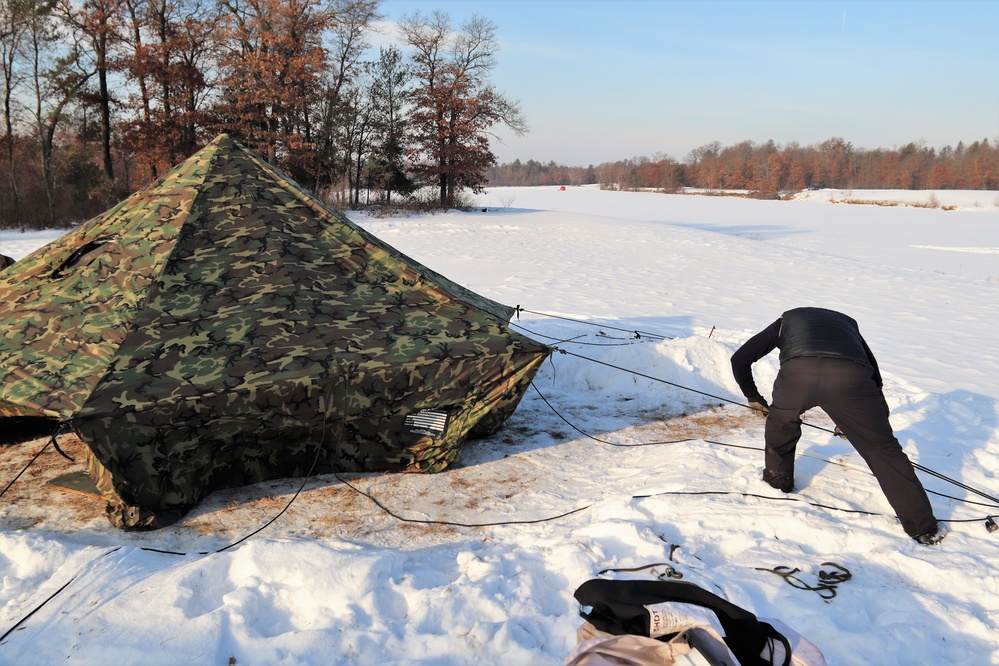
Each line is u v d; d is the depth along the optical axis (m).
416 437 5.26
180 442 4.52
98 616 3.25
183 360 4.68
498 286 15.18
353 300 5.44
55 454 5.57
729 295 14.76
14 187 33.91
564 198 90.06
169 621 3.22
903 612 3.35
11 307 5.41
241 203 5.85
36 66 34.50
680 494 4.57
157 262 5.38
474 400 5.25
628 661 2.26
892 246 30.38
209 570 3.61
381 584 3.58
